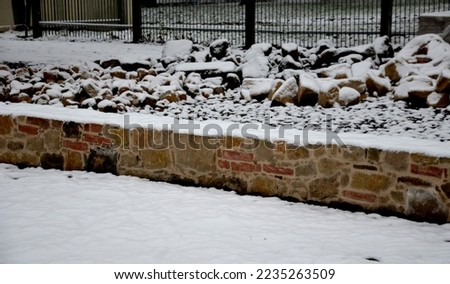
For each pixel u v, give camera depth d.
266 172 6.30
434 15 12.93
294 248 5.02
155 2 23.95
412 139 6.06
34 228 5.33
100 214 5.73
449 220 5.59
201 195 6.31
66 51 15.05
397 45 13.05
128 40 17.67
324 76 10.77
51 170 7.18
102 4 19.70
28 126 7.25
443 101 8.99
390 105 9.35
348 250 5.00
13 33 19.19
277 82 10.01
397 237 5.28
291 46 11.97
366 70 10.55
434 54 10.84
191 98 10.41
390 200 5.82
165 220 5.61
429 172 5.61
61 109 7.57
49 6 19.22
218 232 5.36
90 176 6.92
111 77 11.21
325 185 6.08
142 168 6.84
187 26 19.30
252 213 5.85
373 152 5.82
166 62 12.45
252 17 14.98
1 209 5.81
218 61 11.93
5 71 11.10
